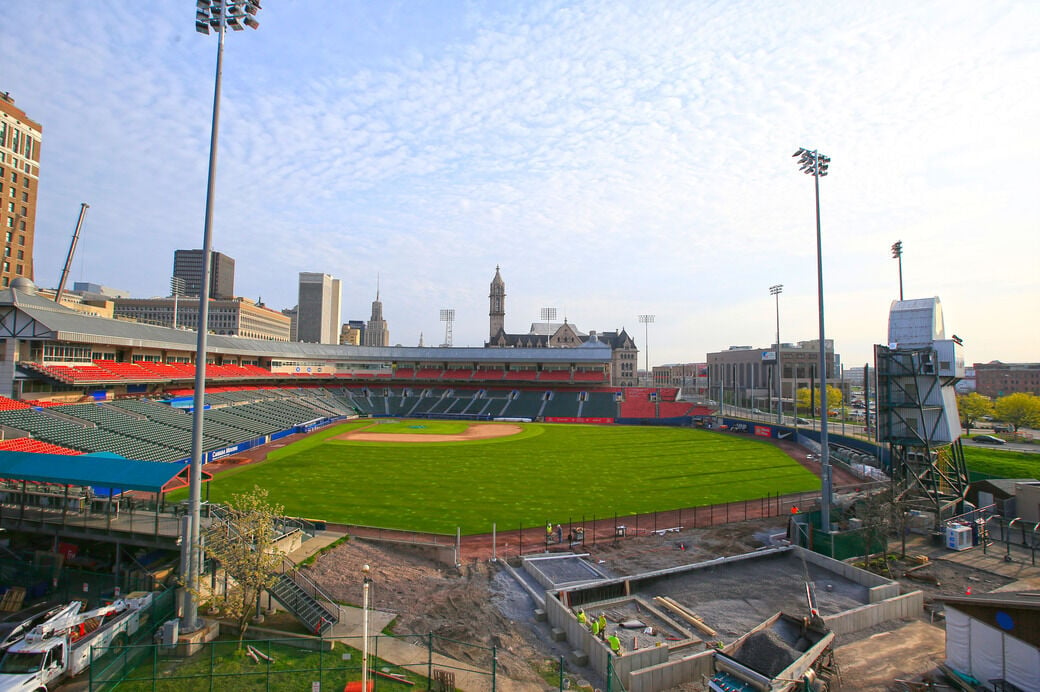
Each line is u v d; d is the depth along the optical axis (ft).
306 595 84.28
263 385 378.32
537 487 176.14
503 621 83.71
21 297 196.95
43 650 64.23
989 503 145.28
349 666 67.82
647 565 109.19
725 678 59.36
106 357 234.58
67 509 102.37
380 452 239.91
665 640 74.64
